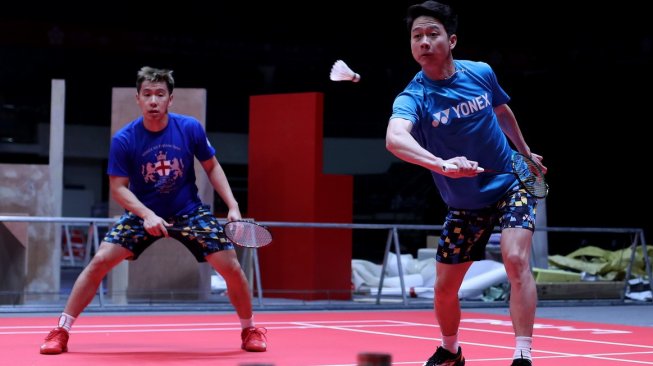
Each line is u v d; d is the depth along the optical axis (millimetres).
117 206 11258
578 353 6258
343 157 26984
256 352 6055
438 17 4594
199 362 5496
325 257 12133
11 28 24672
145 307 9836
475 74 4734
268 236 5965
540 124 24703
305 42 26391
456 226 4762
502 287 12047
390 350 6289
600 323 9164
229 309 10164
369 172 26859
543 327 8562
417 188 26062
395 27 26188
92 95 26734
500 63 25125
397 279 12969
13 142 26453
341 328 8047
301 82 26688
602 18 24125
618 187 23547
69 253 20688
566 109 24469
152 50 25719
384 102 26656
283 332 7609
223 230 5934
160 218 5832
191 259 11062
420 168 26203
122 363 5422
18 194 10891
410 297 12586
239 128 27312
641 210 23125
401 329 8008
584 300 12305
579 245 22375
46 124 26797
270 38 26359
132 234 6039
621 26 23859
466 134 4613
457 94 4629
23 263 10539
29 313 9461
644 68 23453
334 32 26375
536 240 13148
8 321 8422
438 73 4648
